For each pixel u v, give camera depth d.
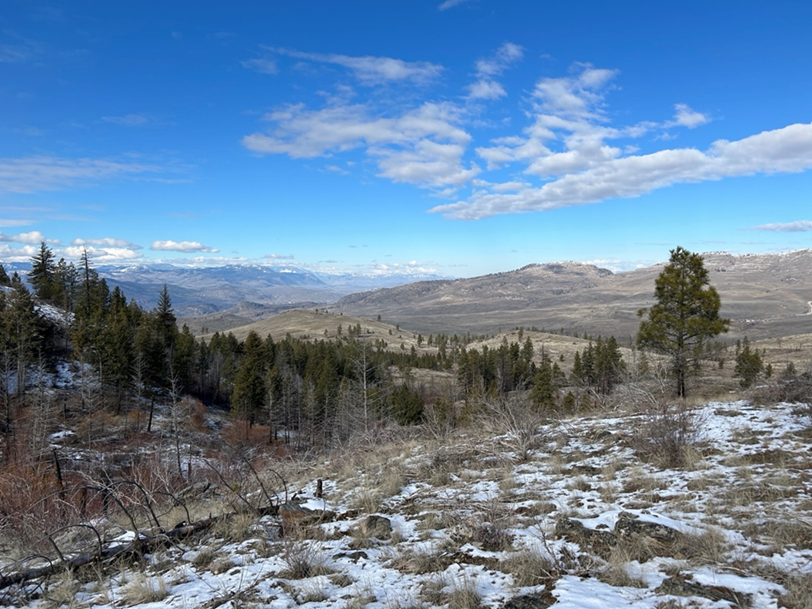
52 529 7.93
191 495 10.26
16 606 5.29
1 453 38.53
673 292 22.23
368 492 8.87
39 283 84.62
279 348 96.44
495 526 6.06
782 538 4.95
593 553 5.14
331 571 5.40
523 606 4.07
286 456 15.07
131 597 5.09
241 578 5.32
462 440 13.44
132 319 84.94
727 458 8.32
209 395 82.12
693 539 5.02
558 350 149.38
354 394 49.44
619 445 10.41
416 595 4.58
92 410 54.31
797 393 12.70
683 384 21.02
